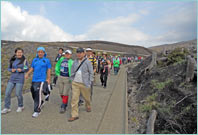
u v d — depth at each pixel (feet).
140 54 188.85
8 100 14.28
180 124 11.85
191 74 15.20
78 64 12.90
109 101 17.88
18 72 14.15
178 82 16.26
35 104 13.60
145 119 13.20
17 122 12.34
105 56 25.07
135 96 19.74
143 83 23.71
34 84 13.56
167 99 15.01
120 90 23.12
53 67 44.29
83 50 12.84
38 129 11.30
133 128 12.05
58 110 14.97
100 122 12.55
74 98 12.83
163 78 19.71
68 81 14.28
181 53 24.31
